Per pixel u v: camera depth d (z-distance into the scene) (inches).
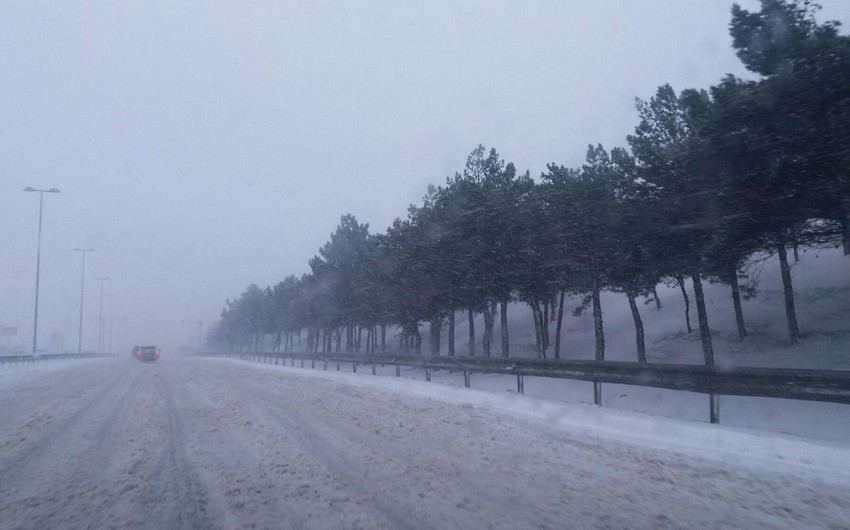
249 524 280.1
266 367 1935.3
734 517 281.7
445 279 1375.5
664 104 958.4
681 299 1596.9
